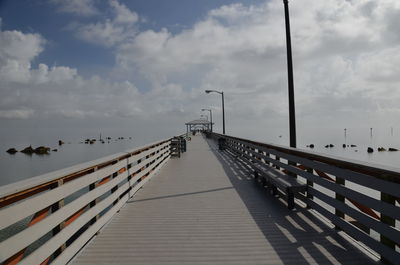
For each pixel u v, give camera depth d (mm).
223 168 10133
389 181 2641
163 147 10992
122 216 4586
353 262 2941
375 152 51125
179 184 7168
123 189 5223
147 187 6820
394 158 40562
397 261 2605
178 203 5359
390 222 2717
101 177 3898
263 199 5621
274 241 3508
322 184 4035
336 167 3578
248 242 3492
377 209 2797
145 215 4629
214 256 3131
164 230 3939
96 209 3781
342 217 3689
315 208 4375
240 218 4422
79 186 3188
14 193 2061
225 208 4992
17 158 46406
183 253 3213
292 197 4816
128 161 5500
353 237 3334
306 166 4562
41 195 2451
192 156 14531
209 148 20141
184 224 4180
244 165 10664
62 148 73312
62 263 2844
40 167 34188
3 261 2016
